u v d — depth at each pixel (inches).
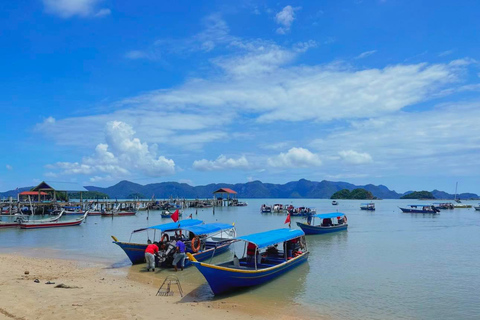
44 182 3287.4
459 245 1453.0
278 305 669.9
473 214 3757.4
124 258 1123.3
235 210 4424.2
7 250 1296.8
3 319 506.9
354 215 3646.7
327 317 617.9
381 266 1031.0
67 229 2063.2
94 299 638.5
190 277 859.4
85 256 1160.8
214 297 701.9
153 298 668.7
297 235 952.9
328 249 1349.7
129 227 2192.4
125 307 596.1
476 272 962.1
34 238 1646.2
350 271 964.6
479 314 650.8
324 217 1909.4
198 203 4712.1
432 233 1914.4
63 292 673.0
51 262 1041.5
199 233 1034.7
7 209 3240.7
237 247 1325.0
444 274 940.0
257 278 764.0
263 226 2293.3
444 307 683.4
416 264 1063.6
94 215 3319.4
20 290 662.5
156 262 965.2
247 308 641.0
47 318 521.7
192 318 561.6
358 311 653.3
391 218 3139.8
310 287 800.3
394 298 734.5
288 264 888.3
